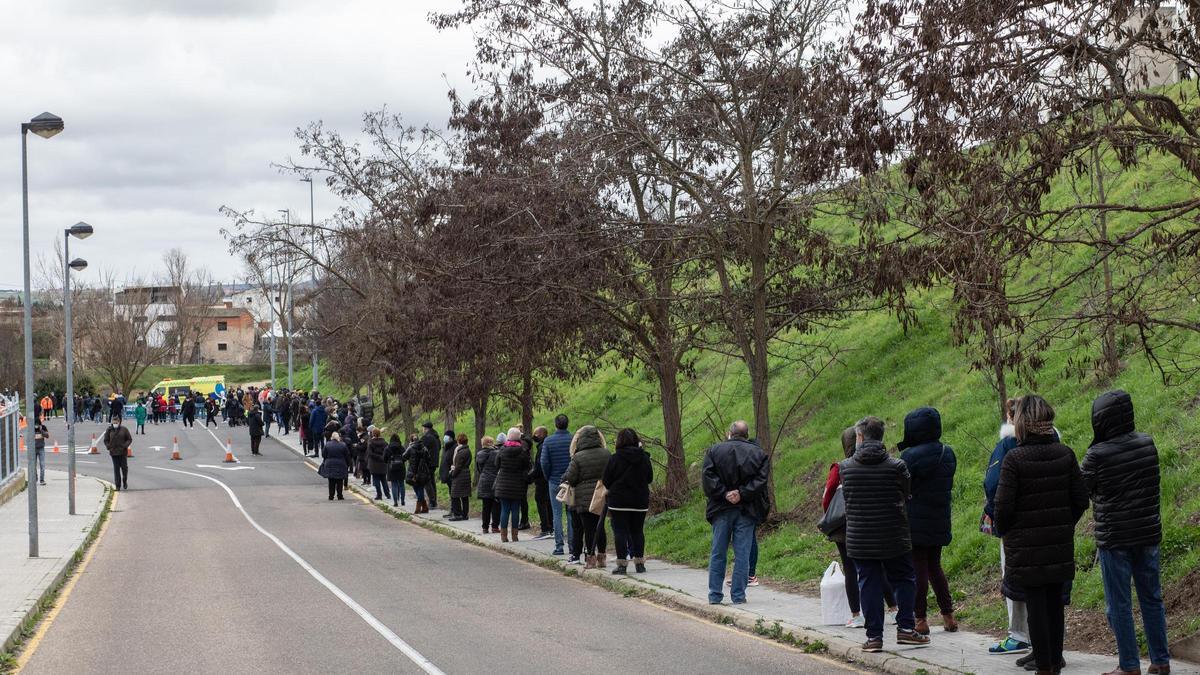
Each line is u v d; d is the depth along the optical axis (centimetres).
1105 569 813
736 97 1739
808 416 2220
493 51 1878
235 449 5325
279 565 1814
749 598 1320
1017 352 968
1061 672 854
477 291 1856
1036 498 808
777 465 2052
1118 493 804
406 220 2750
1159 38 894
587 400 3425
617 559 1563
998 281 903
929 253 925
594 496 1603
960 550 1266
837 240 2553
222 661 1030
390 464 3028
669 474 2102
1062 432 1494
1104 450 807
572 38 1850
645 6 1806
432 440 2820
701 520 1891
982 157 920
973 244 889
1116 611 809
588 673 946
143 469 4388
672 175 1797
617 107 1780
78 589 1566
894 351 2236
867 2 966
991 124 882
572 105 1827
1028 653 912
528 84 1905
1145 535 802
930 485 1009
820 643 1031
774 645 1069
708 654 1024
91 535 2292
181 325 10956
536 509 2570
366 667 988
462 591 1490
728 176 1847
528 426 2611
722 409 2570
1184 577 987
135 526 2570
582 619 1243
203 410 8169
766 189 1756
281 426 6391
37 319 10781
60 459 4872
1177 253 920
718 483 1268
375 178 2922
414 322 2208
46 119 1938
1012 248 912
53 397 8550
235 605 1384
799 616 1183
